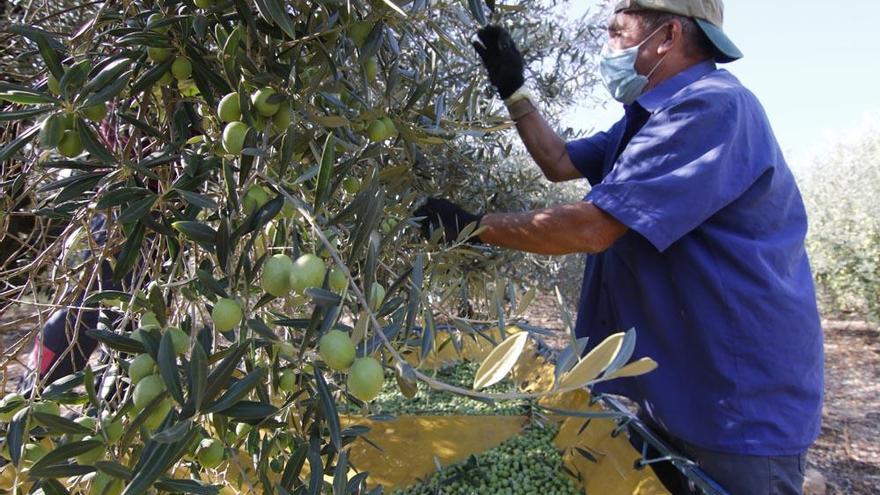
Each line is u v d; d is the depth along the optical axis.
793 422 1.50
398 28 0.99
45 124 0.70
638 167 1.47
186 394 0.67
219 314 0.65
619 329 1.72
